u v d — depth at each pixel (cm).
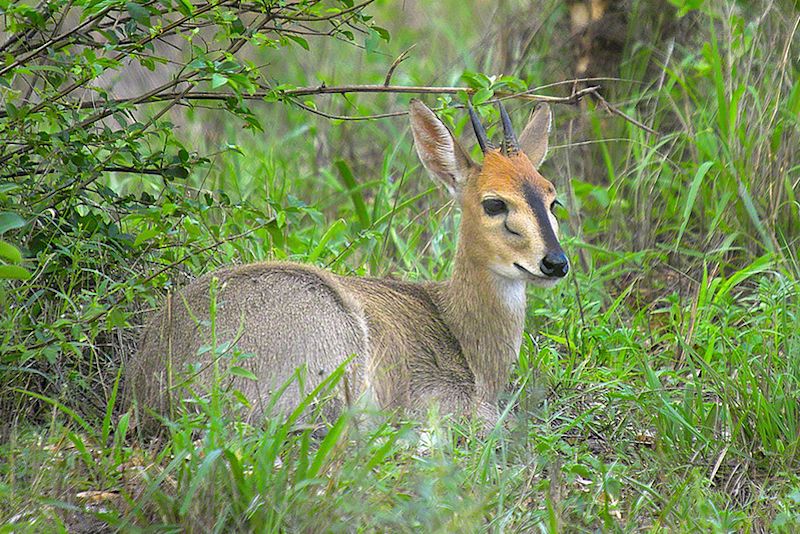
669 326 1254
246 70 1066
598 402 1083
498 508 820
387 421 934
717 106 1463
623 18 1589
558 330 1252
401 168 1609
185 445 828
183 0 1004
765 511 886
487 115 1187
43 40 1049
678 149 1488
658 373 1108
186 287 1050
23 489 840
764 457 969
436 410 979
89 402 1033
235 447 837
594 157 1561
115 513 803
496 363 1143
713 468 959
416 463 872
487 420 1093
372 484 809
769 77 1445
